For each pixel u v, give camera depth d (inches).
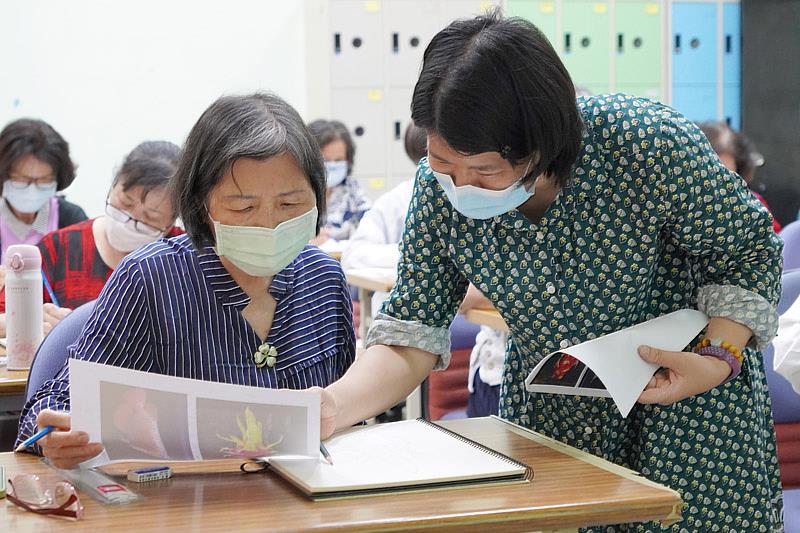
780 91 217.3
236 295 56.8
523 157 47.6
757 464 57.7
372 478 45.1
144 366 56.1
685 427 56.5
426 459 48.3
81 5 211.2
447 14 219.3
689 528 57.0
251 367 57.1
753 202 53.9
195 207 54.5
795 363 69.7
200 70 218.7
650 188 51.8
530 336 57.1
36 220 136.9
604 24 221.0
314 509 42.5
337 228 196.4
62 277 108.2
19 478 46.6
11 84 209.6
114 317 55.4
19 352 83.4
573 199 52.9
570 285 54.4
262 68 221.0
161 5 215.2
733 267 55.2
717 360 52.9
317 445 47.2
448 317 59.4
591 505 43.3
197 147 53.6
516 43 46.5
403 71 220.1
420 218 56.8
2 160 126.0
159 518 41.6
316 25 220.7
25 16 208.8
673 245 55.8
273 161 52.8
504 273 55.3
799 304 71.7
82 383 46.6
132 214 104.0
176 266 56.5
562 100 47.1
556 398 58.5
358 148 221.6
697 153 51.9
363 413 55.3
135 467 50.2
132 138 216.8
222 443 47.4
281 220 53.7
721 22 223.3
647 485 46.0
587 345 51.5
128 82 215.5
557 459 50.6
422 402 114.7
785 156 217.3
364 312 138.9
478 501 43.4
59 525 41.1
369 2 217.5
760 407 58.3
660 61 224.1
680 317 54.9
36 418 52.1
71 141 213.6
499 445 53.5
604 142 52.1
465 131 46.2
